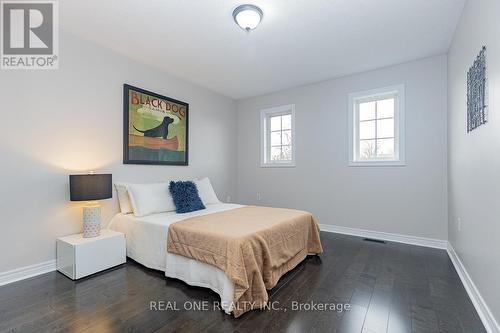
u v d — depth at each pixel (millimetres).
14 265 2197
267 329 1557
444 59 3053
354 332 1524
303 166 4168
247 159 4863
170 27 2473
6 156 2160
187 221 2389
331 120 3893
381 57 3141
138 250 2566
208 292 2014
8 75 2184
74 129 2609
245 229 2072
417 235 3232
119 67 3031
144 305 1820
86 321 1628
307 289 2059
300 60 3221
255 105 4754
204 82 4023
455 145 2592
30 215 2295
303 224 2688
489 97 1583
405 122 3295
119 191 2928
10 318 1656
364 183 3609
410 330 1541
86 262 2277
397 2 2096
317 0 2061
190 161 4008
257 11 2139
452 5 2141
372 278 2254
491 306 1545
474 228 1907
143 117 3281
